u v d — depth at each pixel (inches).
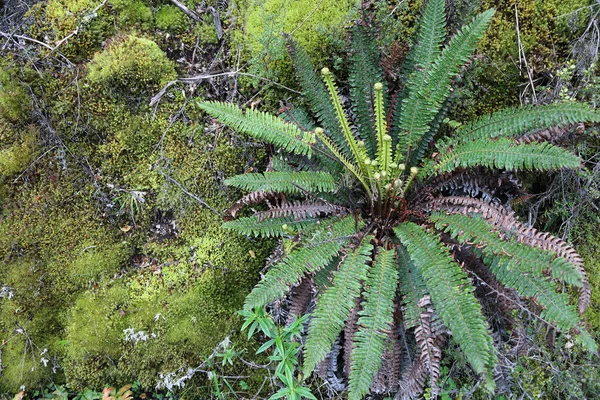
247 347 51.3
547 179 48.3
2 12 49.0
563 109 39.3
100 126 49.0
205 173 49.9
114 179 49.9
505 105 48.1
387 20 47.3
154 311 50.4
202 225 50.6
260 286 41.3
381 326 39.2
